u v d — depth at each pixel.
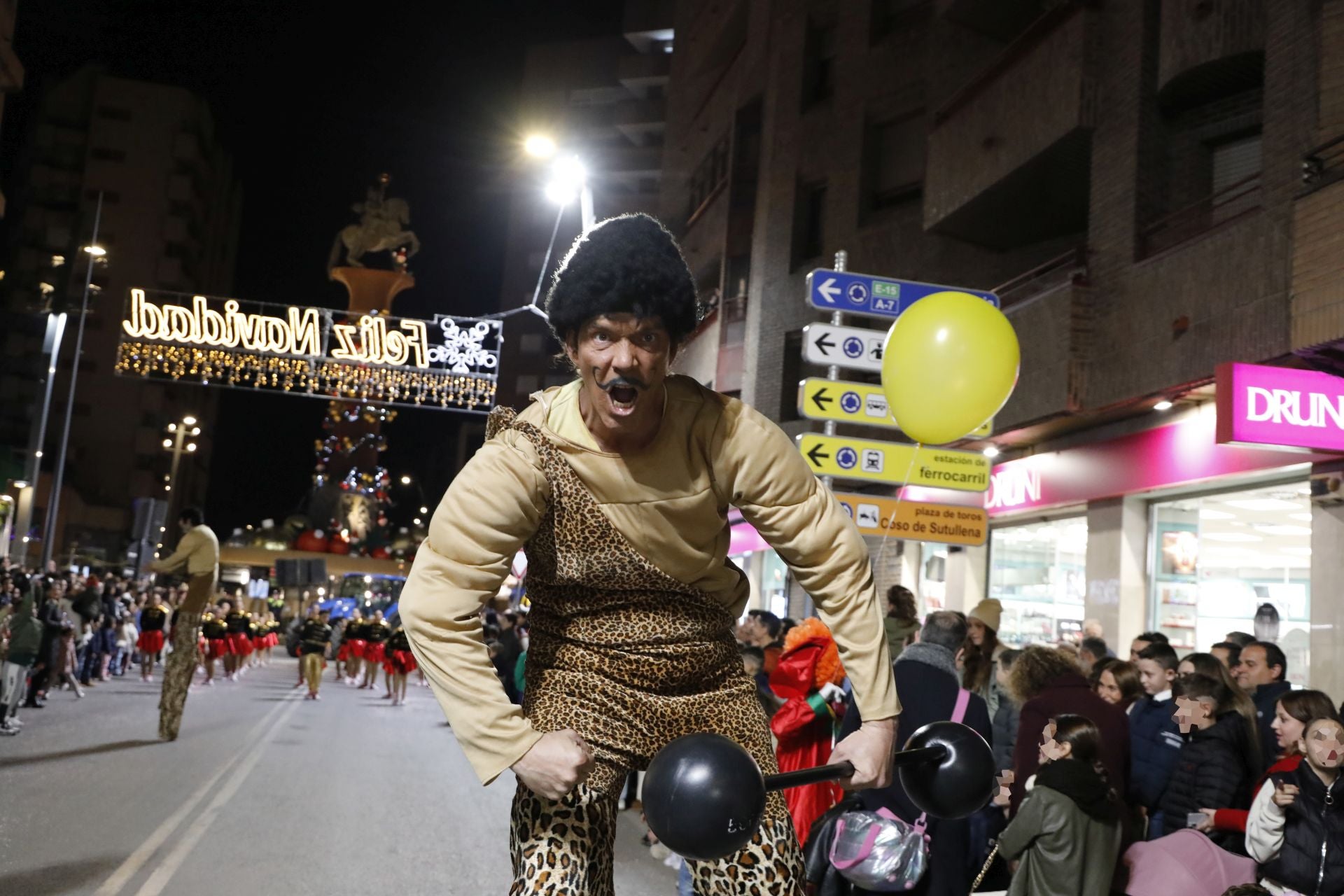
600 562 2.43
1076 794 5.42
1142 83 14.11
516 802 2.47
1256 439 10.12
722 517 2.51
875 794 5.50
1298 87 11.41
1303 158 10.79
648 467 2.40
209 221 84.94
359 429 56.03
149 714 16.98
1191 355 12.33
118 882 6.82
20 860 7.23
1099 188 14.62
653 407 2.38
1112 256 14.09
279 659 44.53
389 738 16.42
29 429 66.56
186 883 6.94
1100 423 14.70
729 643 2.58
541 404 2.55
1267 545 12.15
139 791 10.12
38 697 16.98
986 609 9.24
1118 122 14.42
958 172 17.84
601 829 2.43
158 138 75.75
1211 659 6.57
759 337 26.36
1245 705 6.43
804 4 26.98
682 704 2.46
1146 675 7.43
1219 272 12.10
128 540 70.94
